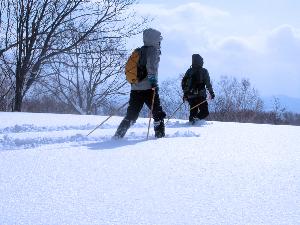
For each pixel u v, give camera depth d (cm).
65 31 1881
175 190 414
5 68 1759
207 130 933
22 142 707
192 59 1209
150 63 785
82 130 889
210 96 1214
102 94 2261
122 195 396
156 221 330
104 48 1994
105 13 1912
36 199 381
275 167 520
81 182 442
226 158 574
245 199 387
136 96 793
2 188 415
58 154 594
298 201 383
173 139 764
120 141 736
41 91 2167
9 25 1716
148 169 504
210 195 399
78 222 325
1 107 1814
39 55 1828
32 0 1714
